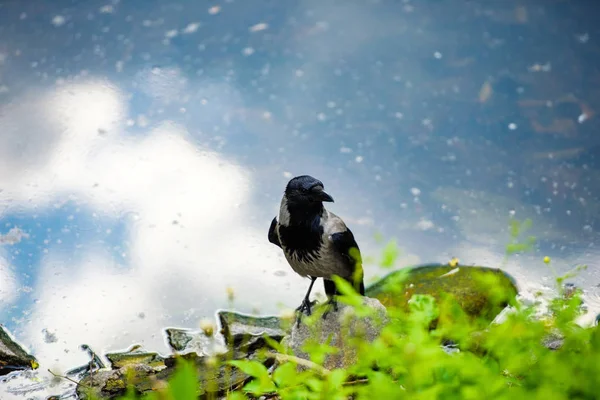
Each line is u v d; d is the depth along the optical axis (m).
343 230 8.36
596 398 5.02
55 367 9.03
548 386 4.98
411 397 4.73
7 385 8.64
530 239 9.04
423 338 4.91
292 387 5.35
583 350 5.34
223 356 8.91
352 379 7.36
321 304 8.40
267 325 9.72
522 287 10.31
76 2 18.55
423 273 10.50
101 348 9.41
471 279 10.03
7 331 9.70
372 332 7.95
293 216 8.38
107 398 8.14
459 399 5.12
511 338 5.38
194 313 10.13
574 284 10.33
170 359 8.91
